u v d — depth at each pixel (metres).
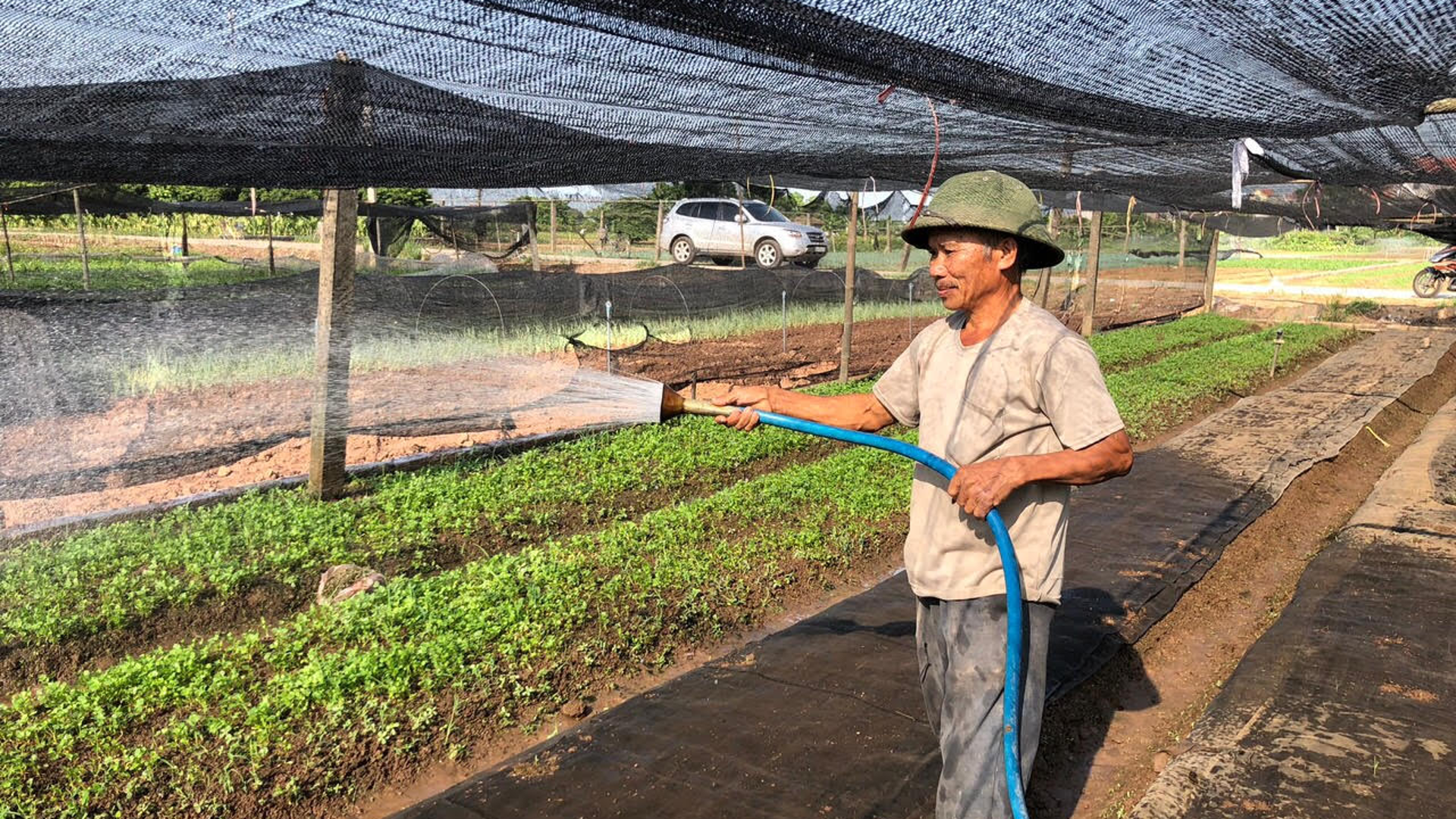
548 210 30.62
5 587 5.93
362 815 4.19
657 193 25.72
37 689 5.14
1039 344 2.91
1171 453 9.91
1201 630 6.14
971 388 3.01
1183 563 6.81
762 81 3.86
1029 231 2.87
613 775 4.00
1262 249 49.47
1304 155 6.17
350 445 9.37
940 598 3.09
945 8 3.00
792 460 9.83
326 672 4.86
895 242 31.89
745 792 3.86
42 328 9.60
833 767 4.03
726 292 18.62
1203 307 27.11
